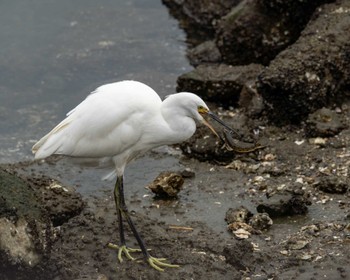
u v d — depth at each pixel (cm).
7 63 1869
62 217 1188
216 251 1122
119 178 1120
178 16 2108
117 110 1075
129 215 1116
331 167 1334
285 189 1246
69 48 1945
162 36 2016
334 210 1221
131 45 1964
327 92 1491
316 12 1661
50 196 1209
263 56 1758
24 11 2106
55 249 1096
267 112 1498
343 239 1124
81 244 1109
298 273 1041
